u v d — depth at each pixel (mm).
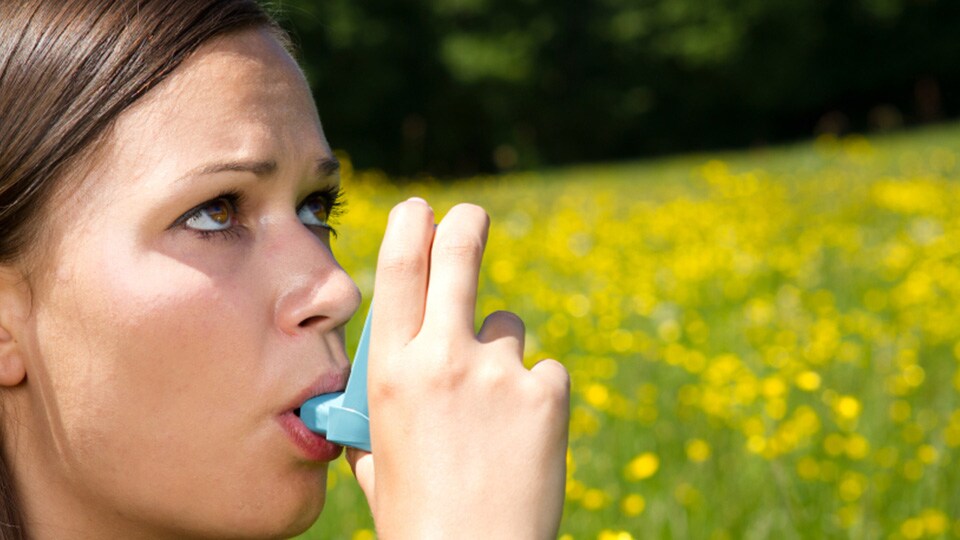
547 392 963
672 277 6758
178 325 1009
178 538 1087
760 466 3521
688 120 32812
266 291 1041
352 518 3191
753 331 5367
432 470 929
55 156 1019
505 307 5898
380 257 995
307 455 1047
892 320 5680
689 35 30625
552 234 8117
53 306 1040
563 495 956
